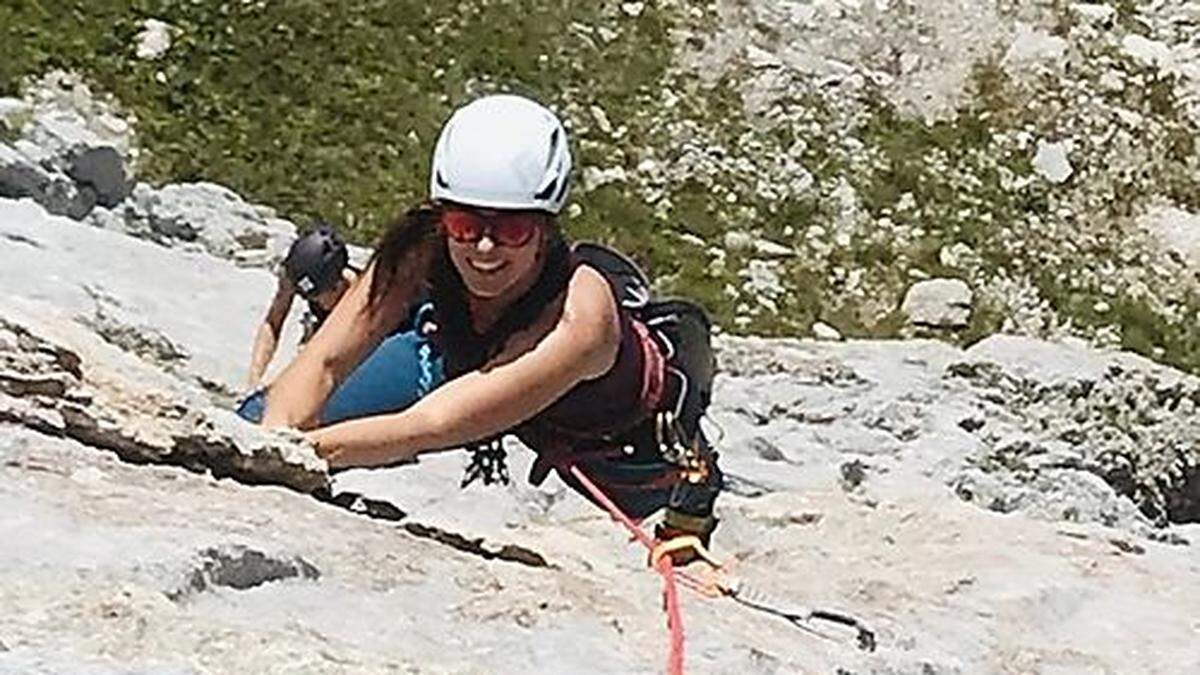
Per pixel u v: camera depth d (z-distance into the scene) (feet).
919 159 96.94
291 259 34.12
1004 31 104.58
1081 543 33.04
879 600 27.43
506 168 22.66
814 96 98.48
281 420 24.66
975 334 87.71
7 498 20.01
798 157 94.99
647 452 24.66
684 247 88.12
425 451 23.18
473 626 20.27
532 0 98.27
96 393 23.34
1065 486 53.26
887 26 103.35
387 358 24.39
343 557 21.18
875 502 35.04
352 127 86.94
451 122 23.34
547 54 95.35
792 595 26.73
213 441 23.13
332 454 23.88
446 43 93.50
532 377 22.94
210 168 82.84
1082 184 98.37
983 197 95.86
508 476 29.73
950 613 27.09
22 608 17.29
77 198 61.87
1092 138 100.68
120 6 88.79
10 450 21.42
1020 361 60.95
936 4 105.19
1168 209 98.68
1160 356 89.76
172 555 19.15
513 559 24.62
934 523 33.06
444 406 22.93
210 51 88.02
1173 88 104.73
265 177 83.25
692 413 24.89
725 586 24.85
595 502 24.98
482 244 22.74
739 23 100.94
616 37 98.02
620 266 24.70
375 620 19.69
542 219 22.89
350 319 24.57
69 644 16.71
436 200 23.15
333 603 19.92
